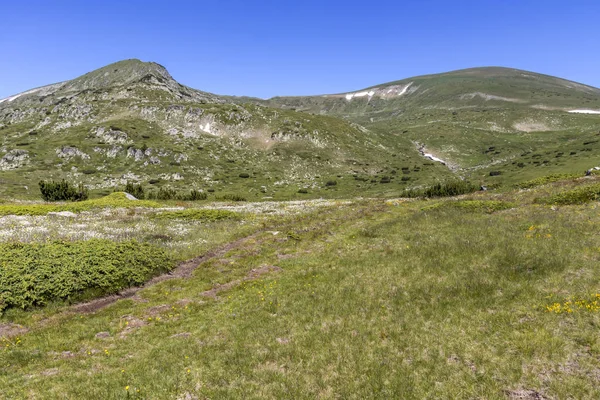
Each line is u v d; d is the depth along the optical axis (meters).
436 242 21.89
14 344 12.96
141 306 16.59
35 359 12.05
